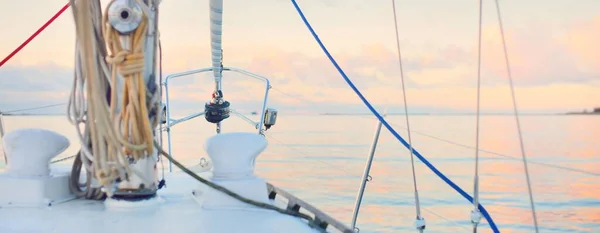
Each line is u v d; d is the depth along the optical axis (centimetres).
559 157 2652
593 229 1500
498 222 1490
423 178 1948
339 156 2342
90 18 190
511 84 178
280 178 1886
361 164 2155
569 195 1709
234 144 236
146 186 232
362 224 1388
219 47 421
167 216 221
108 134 196
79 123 216
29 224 208
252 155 238
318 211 224
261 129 450
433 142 2894
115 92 204
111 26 199
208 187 234
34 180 235
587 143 2992
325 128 3095
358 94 346
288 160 2167
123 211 227
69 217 218
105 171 198
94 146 197
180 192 272
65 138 251
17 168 243
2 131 315
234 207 232
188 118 477
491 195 1742
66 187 247
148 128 206
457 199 1681
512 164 2233
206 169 371
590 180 1936
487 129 3428
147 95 214
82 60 192
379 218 1433
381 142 2720
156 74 221
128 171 205
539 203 1688
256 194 234
